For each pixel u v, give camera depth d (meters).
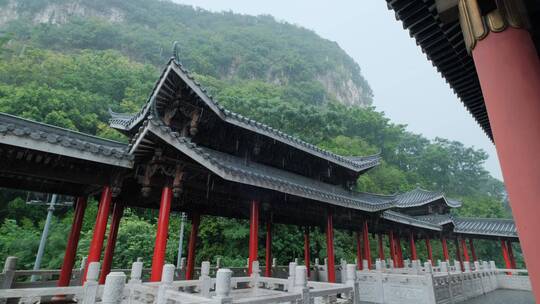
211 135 15.66
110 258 12.60
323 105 84.50
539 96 3.59
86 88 48.56
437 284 15.36
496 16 4.13
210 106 13.94
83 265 14.12
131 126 14.62
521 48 3.89
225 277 6.36
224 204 14.34
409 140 79.62
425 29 6.27
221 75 87.00
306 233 21.64
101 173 10.31
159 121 9.48
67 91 43.41
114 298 5.48
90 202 30.62
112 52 69.25
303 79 96.00
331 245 16.56
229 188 12.62
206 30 110.44
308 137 49.34
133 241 25.53
